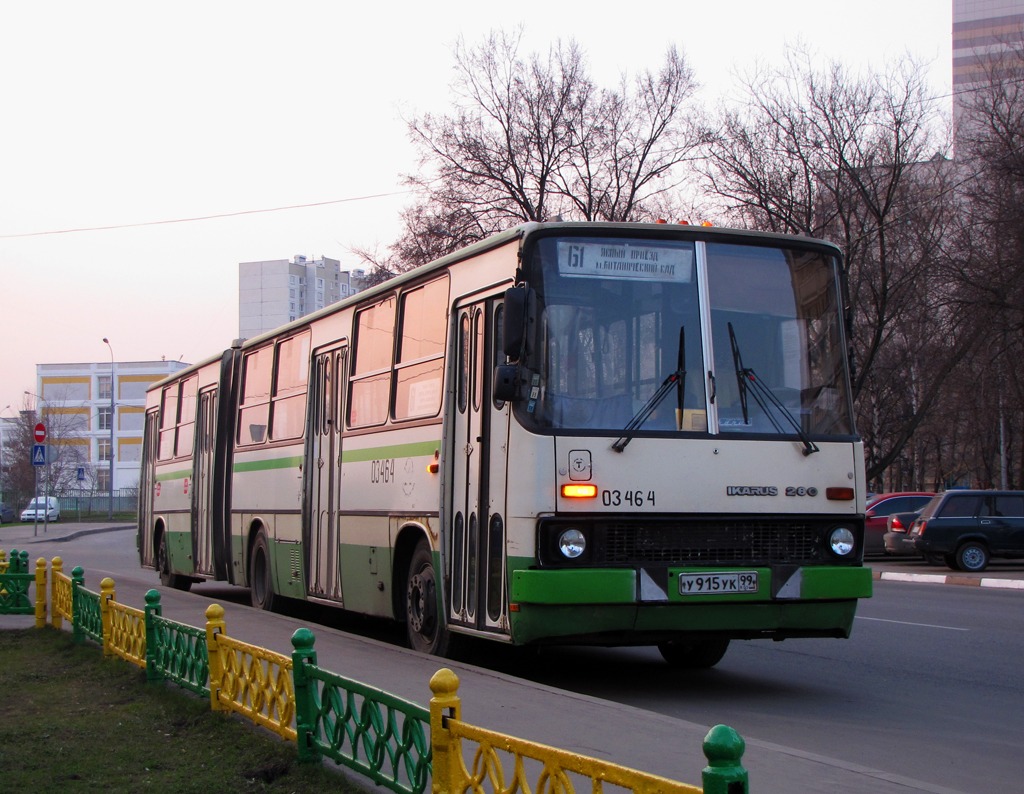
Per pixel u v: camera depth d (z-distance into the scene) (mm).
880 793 5348
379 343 11773
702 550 8625
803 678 10195
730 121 32625
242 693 7371
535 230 8805
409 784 5207
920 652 11859
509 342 8375
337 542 12477
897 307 32000
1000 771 6703
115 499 78750
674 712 8445
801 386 9188
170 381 20656
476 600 9195
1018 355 31844
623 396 8680
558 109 37094
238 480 16234
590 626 8305
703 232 9180
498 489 8875
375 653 9828
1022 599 18188
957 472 51906
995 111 30000
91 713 8117
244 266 114188
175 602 14844
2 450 92688
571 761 3955
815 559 8938
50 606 14445
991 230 29609
